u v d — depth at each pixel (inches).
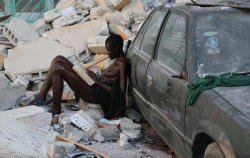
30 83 307.0
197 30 168.4
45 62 312.0
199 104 143.3
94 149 200.4
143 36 233.1
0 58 328.2
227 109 130.0
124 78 237.1
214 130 131.6
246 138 117.7
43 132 205.3
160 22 211.2
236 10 177.8
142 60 215.0
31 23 384.2
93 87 235.5
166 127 176.1
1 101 237.9
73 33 335.9
